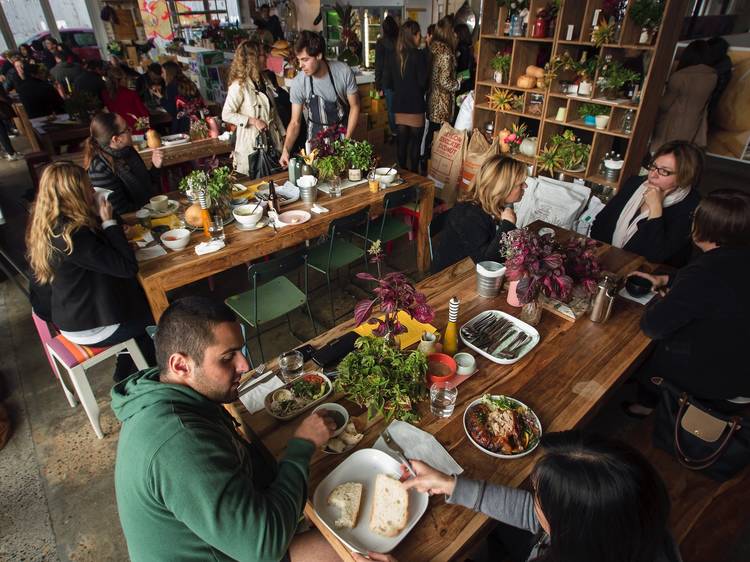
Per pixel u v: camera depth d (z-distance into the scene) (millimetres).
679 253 2525
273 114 4027
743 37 5730
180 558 1051
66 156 4207
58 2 11109
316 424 1269
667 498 778
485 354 1679
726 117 4828
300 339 3105
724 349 1649
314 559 1361
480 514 1190
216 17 10414
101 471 2230
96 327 2238
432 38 4895
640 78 3545
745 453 1556
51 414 2549
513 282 1932
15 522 2012
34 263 2066
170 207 2975
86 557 1879
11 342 3111
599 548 770
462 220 2414
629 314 1934
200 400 1101
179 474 958
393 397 1420
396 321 1573
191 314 1061
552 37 3887
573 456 809
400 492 1198
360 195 3188
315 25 8203
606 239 2738
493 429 1380
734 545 1759
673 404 1710
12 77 7027
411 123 4980
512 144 4328
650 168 2375
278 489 1104
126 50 10836
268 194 3115
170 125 5598
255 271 2354
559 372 1626
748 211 1602
